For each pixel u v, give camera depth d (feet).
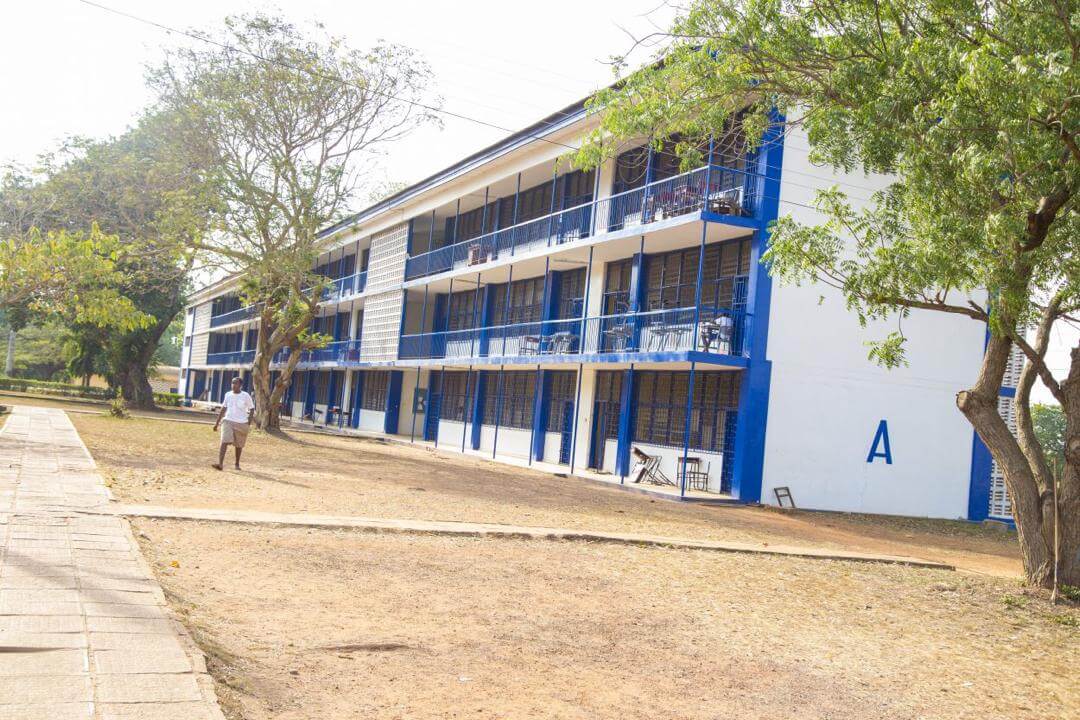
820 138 38.96
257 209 90.94
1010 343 37.88
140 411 140.26
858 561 43.34
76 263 71.82
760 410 67.56
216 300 232.94
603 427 85.46
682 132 43.06
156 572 25.11
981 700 22.24
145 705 13.91
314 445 90.43
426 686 18.60
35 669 14.99
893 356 41.34
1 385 194.08
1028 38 30.53
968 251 34.24
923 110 32.12
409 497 50.62
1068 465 36.68
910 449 73.10
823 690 21.57
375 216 134.41
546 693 19.03
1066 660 27.48
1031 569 37.83
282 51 88.02
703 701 19.72
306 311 103.09
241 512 37.35
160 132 92.68
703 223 66.33
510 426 102.01
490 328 97.14
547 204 99.50
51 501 33.63
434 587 28.02
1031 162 30.09
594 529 44.37
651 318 79.05
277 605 23.66
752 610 29.84
